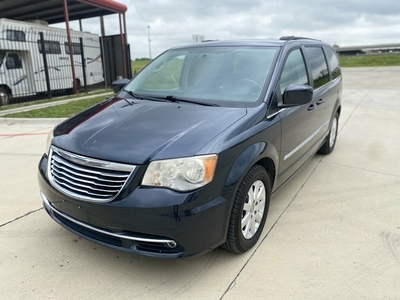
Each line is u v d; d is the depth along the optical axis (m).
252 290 2.45
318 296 2.39
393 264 2.73
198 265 2.73
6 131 7.29
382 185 4.28
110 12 16.12
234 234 2.62
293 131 3.46
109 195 2.32
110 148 2.43
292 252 2.89
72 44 14.62
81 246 2.97
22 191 4.07
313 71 4.29
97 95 13.13
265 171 2.93
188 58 3.80
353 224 3.34
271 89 3.13
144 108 3.10
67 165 2.54
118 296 2.39
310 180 4.45
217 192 2.39
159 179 2.28
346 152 5.68
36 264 2.72
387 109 9.52
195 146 2.38
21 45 12.29
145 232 2.28
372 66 26.41
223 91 3.26
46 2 13.92
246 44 3.75
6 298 2.36
